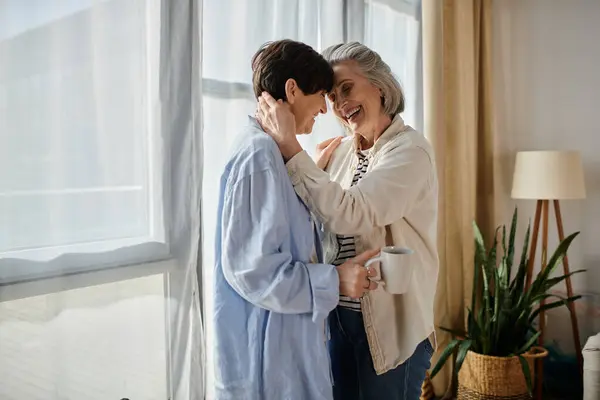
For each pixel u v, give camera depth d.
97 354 1.33
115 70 1.35
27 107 1.19
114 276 1.36
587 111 3.12
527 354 2.60
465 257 2.90
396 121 1.46
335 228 1.24
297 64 1.17
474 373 2.57
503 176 3.35
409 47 2.65
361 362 1.41
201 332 1.53
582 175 2.86
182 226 1.49
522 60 3.29
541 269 3.04
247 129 1.21
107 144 1.34
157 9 1.43
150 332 1.45
